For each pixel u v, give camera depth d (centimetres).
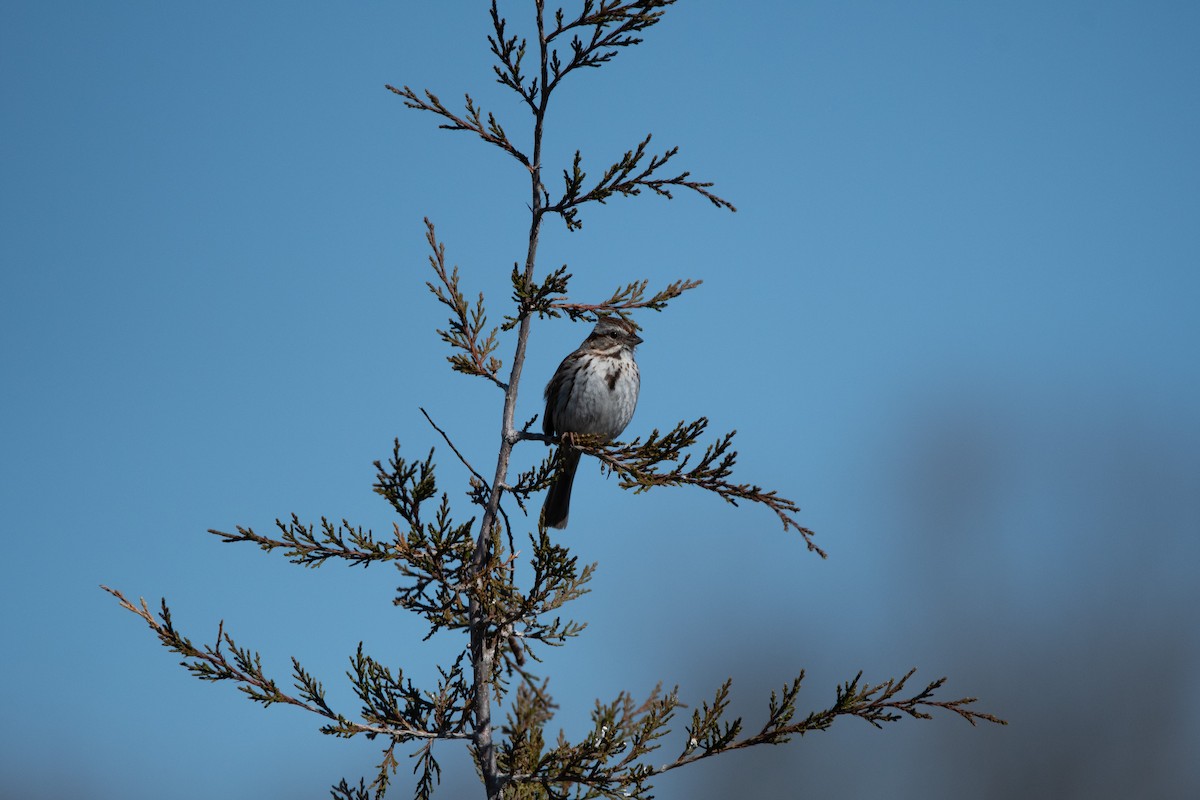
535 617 1114
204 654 1104
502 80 1177
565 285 1133
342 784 1138
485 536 1088
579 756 1070
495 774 1066
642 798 1083
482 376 1164
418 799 1112
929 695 1074
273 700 1098
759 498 1106
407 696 1127
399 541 1085
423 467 1087
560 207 1178
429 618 1078
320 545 1092
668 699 1116
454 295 1175
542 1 1171
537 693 1020
